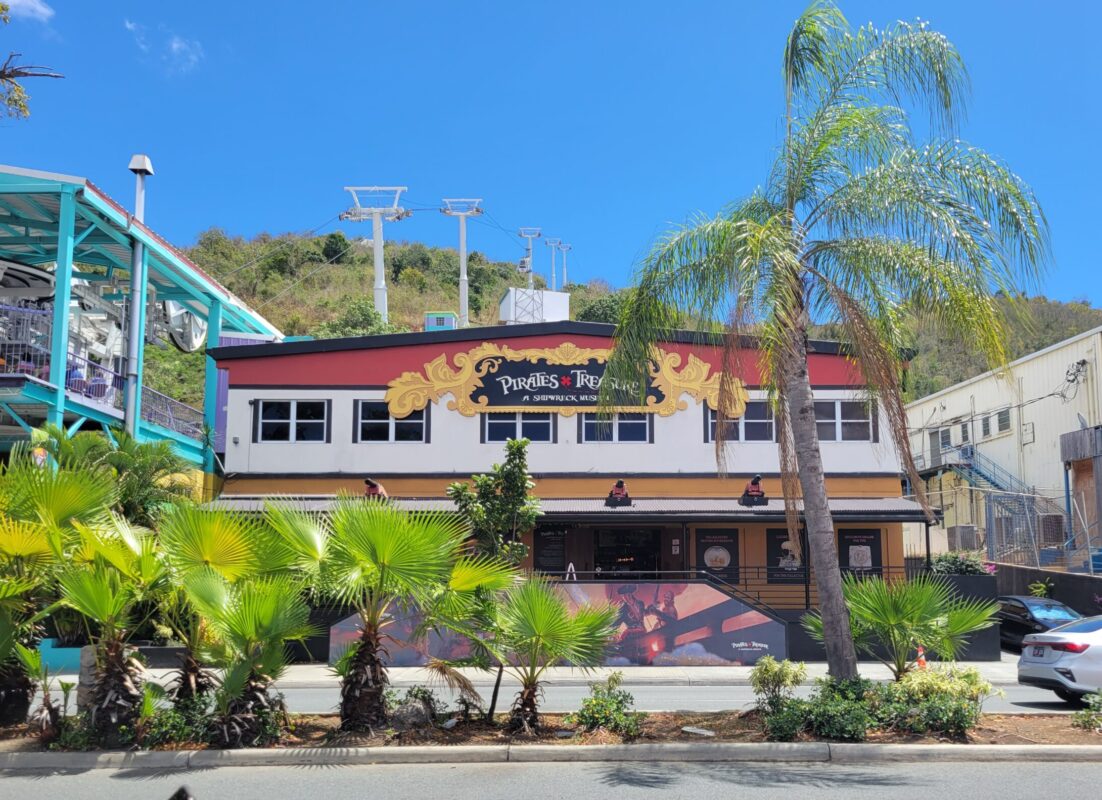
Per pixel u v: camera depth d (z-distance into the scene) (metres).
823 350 27.00
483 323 78.94
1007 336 11.16
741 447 26.73
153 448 20.19
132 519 18.88
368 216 54.88
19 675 10.39
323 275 80.44
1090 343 31.55
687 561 25.03
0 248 25.62
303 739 9.72
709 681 18.58
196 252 79.75
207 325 32.25
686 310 11.88
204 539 9.49
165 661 18.89
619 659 20.70
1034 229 10.97
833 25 11.81
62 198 21.14
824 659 21.53
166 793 8.05
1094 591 25.84
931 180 11.16
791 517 11.70
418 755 9.17
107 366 28.70
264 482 26.58
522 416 27.05
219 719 9.42
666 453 26.77
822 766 9.01
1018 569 30.05
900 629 10.95
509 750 9.23
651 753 9.26
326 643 20.58
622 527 26.80
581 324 27.17
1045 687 13.82
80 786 8.30
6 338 21.88
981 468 38.66
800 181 11.92
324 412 26.92
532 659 10.05
